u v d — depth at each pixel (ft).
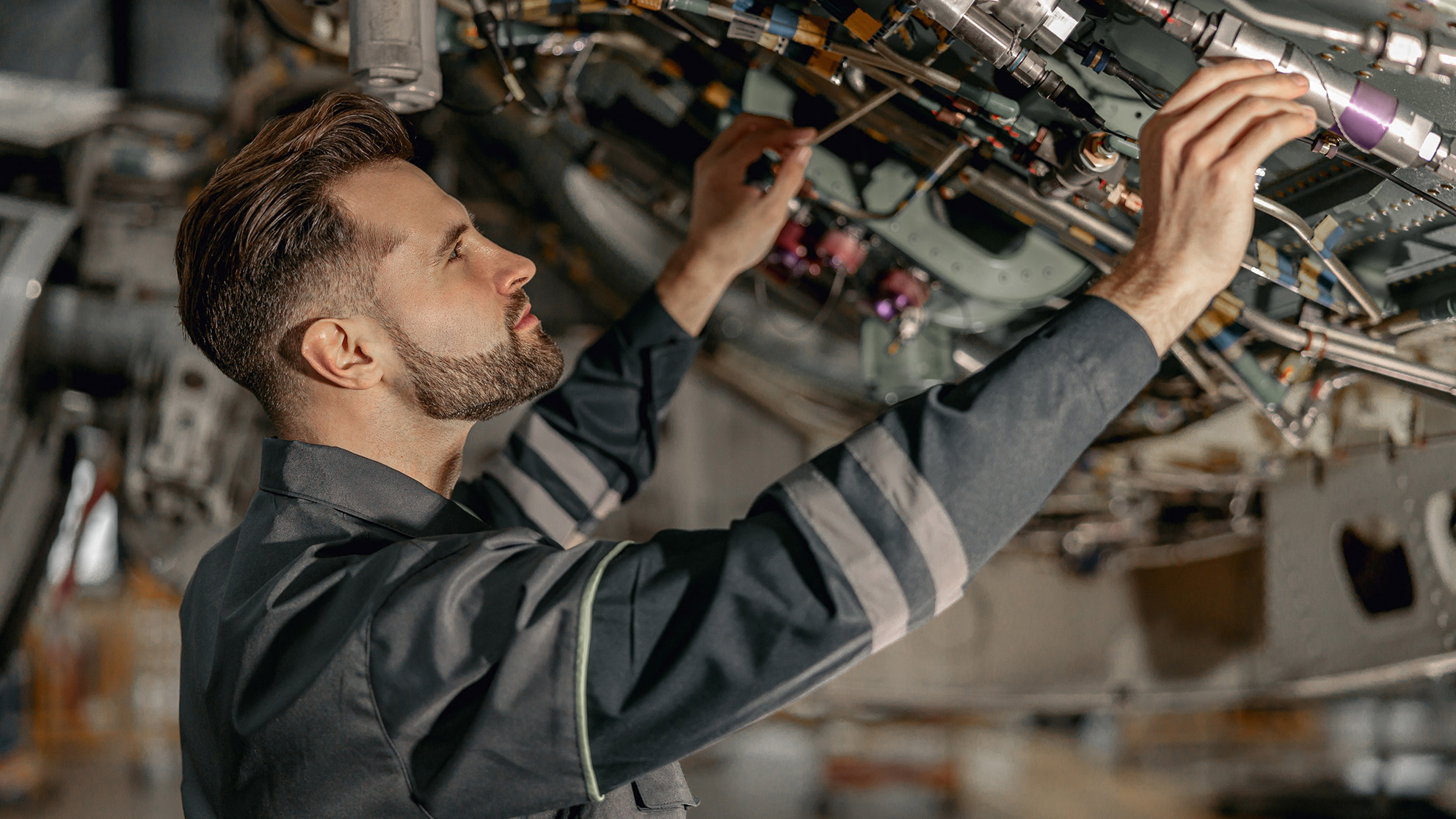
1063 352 2.51
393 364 3.07
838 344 9.04
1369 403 6.51
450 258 3.12
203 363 7.32
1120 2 3.40
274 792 2.65
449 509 3.08
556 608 2.47
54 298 7.26
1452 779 18.83
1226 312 4.52
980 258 5.18
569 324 9.64
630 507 9.88
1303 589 7.90
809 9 4.01
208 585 3.24
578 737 2.43
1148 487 8.60
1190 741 22.29
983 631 10.49
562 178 8.39
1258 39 3.17
